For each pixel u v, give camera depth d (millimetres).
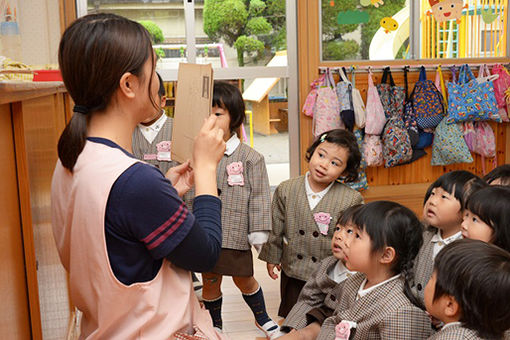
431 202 1786
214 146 966
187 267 894
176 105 1170
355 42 4254
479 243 1196
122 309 857
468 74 4246
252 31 4137
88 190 840
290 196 2299
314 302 1880
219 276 2320
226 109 2203
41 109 1720
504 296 1104
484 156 4273
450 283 1154
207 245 889
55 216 943
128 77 861
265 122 4977
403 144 3982
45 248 1594
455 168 4391
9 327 1130
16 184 1303
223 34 4109
